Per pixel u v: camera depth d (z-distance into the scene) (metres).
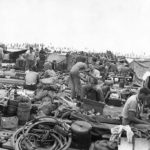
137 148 5.13
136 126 6.10
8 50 24.09
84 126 5.70
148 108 7.04
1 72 14.02
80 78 10.27
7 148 5.47
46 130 5.81
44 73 11.67
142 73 19.03
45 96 8.47
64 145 5.38
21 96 7.43
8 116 6.98
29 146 5.29
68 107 7.55
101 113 7.86
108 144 5.26
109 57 30.86
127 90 12.14
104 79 15.63
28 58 18.14
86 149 5.57
